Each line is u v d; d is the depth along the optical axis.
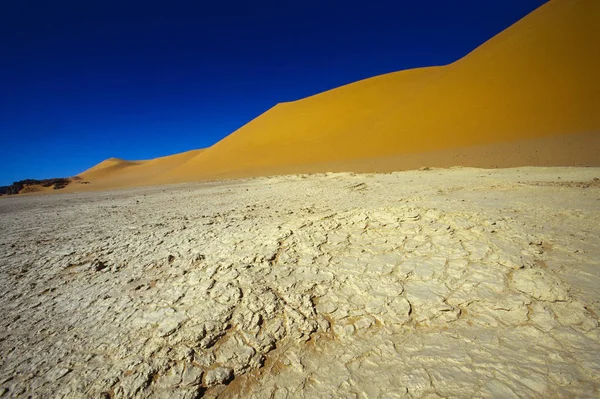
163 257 5.29
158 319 3.41
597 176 12.20
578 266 3.74
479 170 17.95
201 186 26.72
